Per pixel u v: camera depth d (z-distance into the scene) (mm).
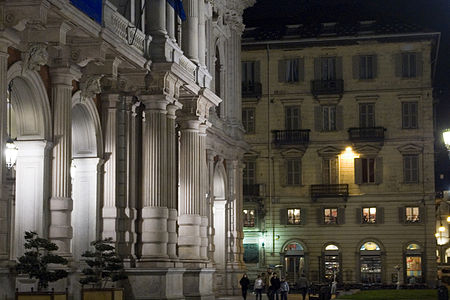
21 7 22219
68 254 26188
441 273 67938
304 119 66312
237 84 50750
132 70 32531
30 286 25000
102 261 27766
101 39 26625
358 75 65875
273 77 66812
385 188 64625
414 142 64625
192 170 38125
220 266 47812
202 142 39406
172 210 34375
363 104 65625
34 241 22484
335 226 65000
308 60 66562
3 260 22516
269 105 66688
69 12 23984
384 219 64500
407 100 65062
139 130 34031
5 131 22734
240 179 51250
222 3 47812
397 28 65500
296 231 65500
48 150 26312
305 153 66000
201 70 39406
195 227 37875
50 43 24031
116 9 30391
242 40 66562
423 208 64125
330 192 64938
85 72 28844
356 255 64500
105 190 31812
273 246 65625
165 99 33562
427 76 65000
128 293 32031
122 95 33031
